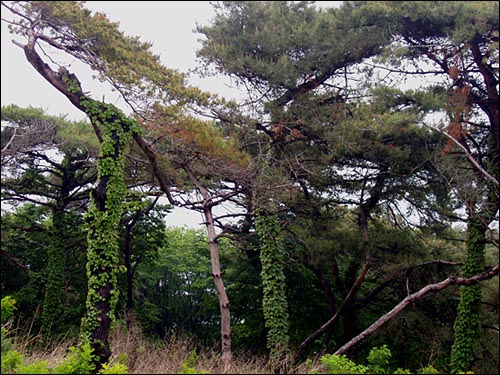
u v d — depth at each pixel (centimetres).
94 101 1401
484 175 1873
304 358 2144
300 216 2148
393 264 2069
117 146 1395
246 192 1727
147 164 1603
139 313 2884
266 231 1952
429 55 2062
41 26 1407
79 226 2673
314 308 2575
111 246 1334
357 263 2311
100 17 1394
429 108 1886
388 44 2059
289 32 2128
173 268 3700
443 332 2145
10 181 2531
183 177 1873
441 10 1938
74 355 1052
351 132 1891
